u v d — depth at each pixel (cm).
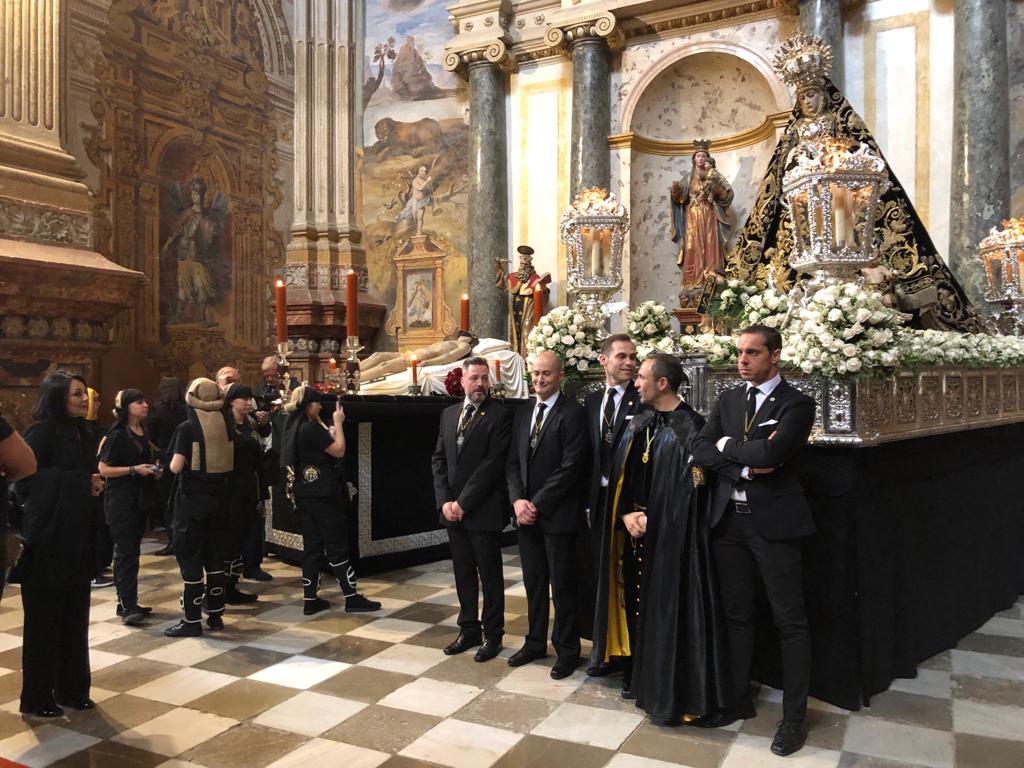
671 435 380
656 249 1164
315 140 1331
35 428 374
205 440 498
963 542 496
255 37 1319
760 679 413
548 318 528
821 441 373
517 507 430
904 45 989
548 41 1143
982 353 511
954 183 920
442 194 1284
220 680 420
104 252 1070
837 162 429
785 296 480
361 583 634
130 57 1109
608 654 410
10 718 373
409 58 1310
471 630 464
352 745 343
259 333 1325
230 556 552
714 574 366
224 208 1263
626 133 1134
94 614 549
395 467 686
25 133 852
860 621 379
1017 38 921
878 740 344
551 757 331
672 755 332
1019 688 406
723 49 1081
